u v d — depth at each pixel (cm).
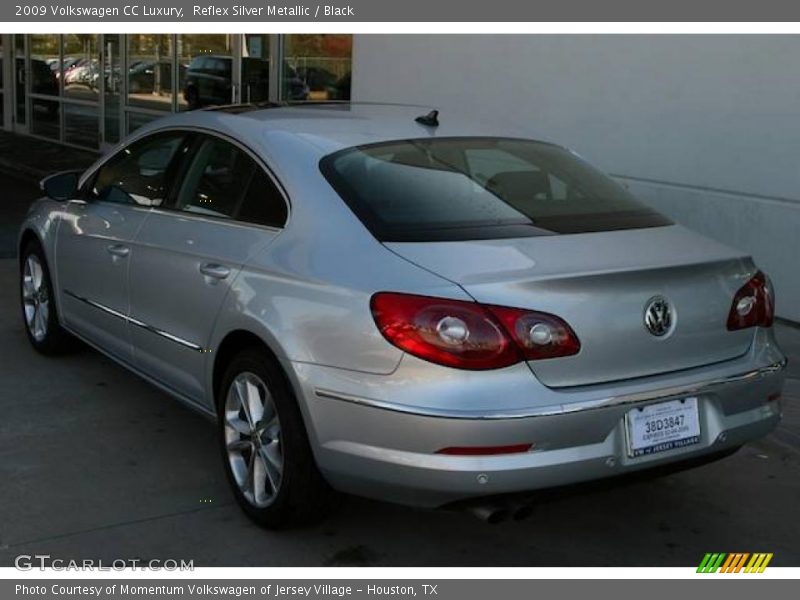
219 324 407
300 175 400
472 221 379
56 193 564
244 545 389
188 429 505
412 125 453
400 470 333
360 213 374
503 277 333
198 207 453
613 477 344
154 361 473
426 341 326
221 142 454
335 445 350
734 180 709
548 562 385
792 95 665
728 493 451
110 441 488
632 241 378
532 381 328
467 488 324
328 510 388
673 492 451
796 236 670
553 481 330
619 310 341
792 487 459
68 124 1812
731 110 704
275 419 386
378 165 404
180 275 438
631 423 341
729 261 374
